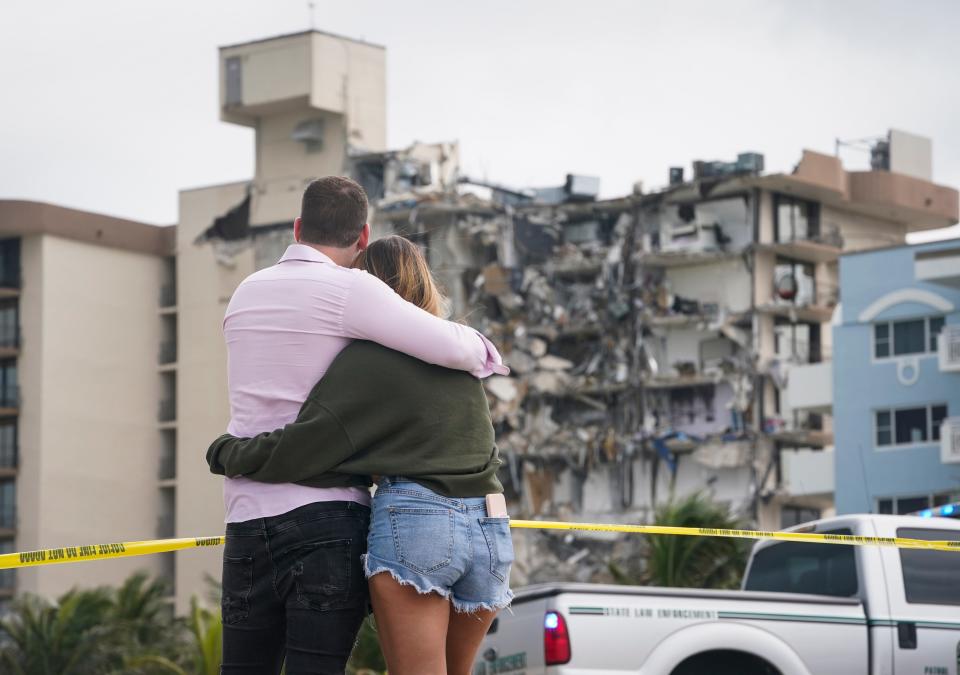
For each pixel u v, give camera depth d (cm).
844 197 9644
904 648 1277
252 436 532
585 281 9956
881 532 1310
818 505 9438
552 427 9825
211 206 10819
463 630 553
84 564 10475
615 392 9706
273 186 10606
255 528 524
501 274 9888
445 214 10025
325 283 536
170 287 11125
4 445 10688
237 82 10569
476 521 533
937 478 7688
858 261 8075
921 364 7800
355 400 523
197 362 10712
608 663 1216
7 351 10662
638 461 9538
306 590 518
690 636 1232
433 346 530
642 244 9681
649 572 4131
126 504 10812
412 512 524
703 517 4084
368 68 10581
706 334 9538
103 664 5062
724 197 9494
